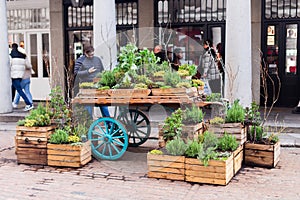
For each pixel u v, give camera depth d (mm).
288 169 5355
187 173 4832
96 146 5859
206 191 4527
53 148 5523
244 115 5590
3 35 9344
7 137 7719
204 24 10422
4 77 9414
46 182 4926
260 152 5406
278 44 10156
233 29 7195
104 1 7898
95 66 6316
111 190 4617
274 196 4371
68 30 11820
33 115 5789
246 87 7262
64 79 11492
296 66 10109
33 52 12375
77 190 4633
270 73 10281
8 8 12438
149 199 4320
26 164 5688
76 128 5770
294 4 9930
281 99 10273
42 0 12000
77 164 5449
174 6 10633
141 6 10805
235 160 5059
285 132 7469
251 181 4859
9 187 4766
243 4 7156
